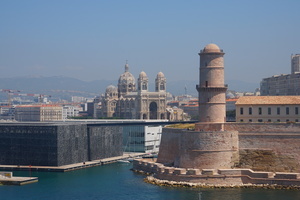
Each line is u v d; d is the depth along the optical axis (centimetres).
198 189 17800
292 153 18950
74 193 18425
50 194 18362
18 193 18625
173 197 16838
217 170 18400
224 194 16950
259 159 19188
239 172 18225
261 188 17725
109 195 17875
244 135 19475
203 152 18962
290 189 17512
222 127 19888
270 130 19250
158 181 19212
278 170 18962
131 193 17850
